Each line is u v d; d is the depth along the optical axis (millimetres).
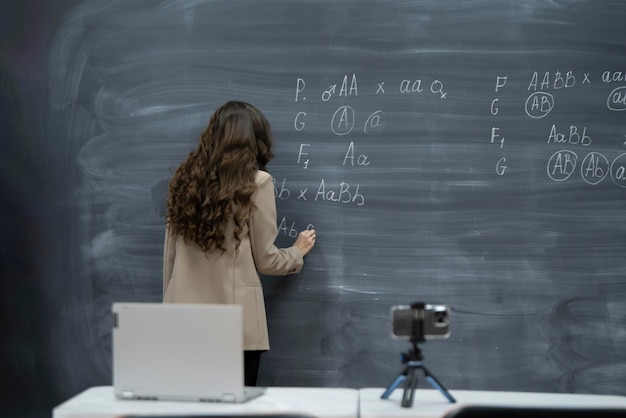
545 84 3027
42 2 3188
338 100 3090
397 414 1821
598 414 1513
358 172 3086
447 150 3055
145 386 1953
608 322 3012
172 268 2805
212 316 1919
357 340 3092
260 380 3135
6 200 3189
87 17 3168
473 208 3047
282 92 3107
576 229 3023
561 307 3025
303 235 2998
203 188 2660
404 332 1953
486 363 3047
